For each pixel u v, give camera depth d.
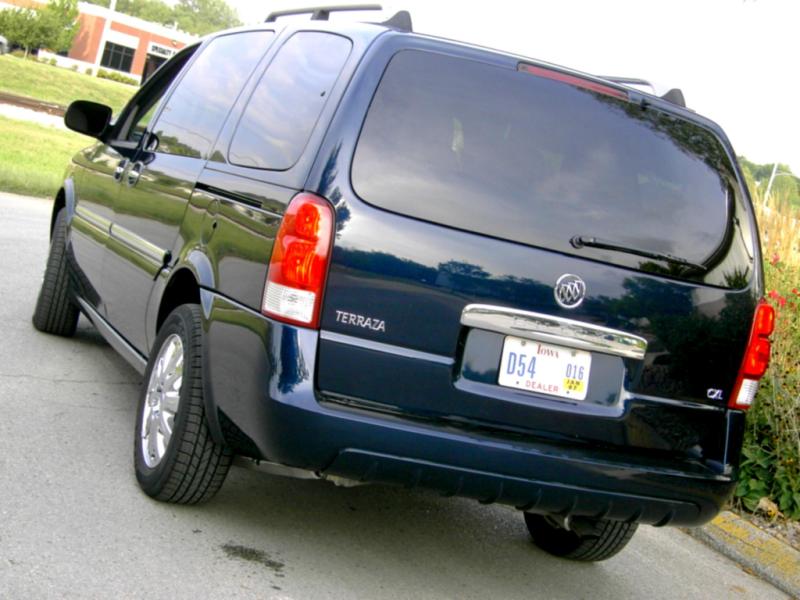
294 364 3.61
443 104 3.80
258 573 3.90
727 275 4.15
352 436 3.60
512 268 3.77
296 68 4.32
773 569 5.61
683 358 4.05
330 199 3.65
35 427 4.96
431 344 3.71
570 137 3.94
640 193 4.02
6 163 18.89
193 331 4.18
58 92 48.53
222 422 3.88
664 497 3.97
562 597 4.46
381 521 4.84
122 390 5.88
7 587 3.36
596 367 3.92
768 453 6.43
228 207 4.17
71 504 4.14
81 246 6.18
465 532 5.00
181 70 5.77
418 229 3.69
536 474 3.78
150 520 4.15
